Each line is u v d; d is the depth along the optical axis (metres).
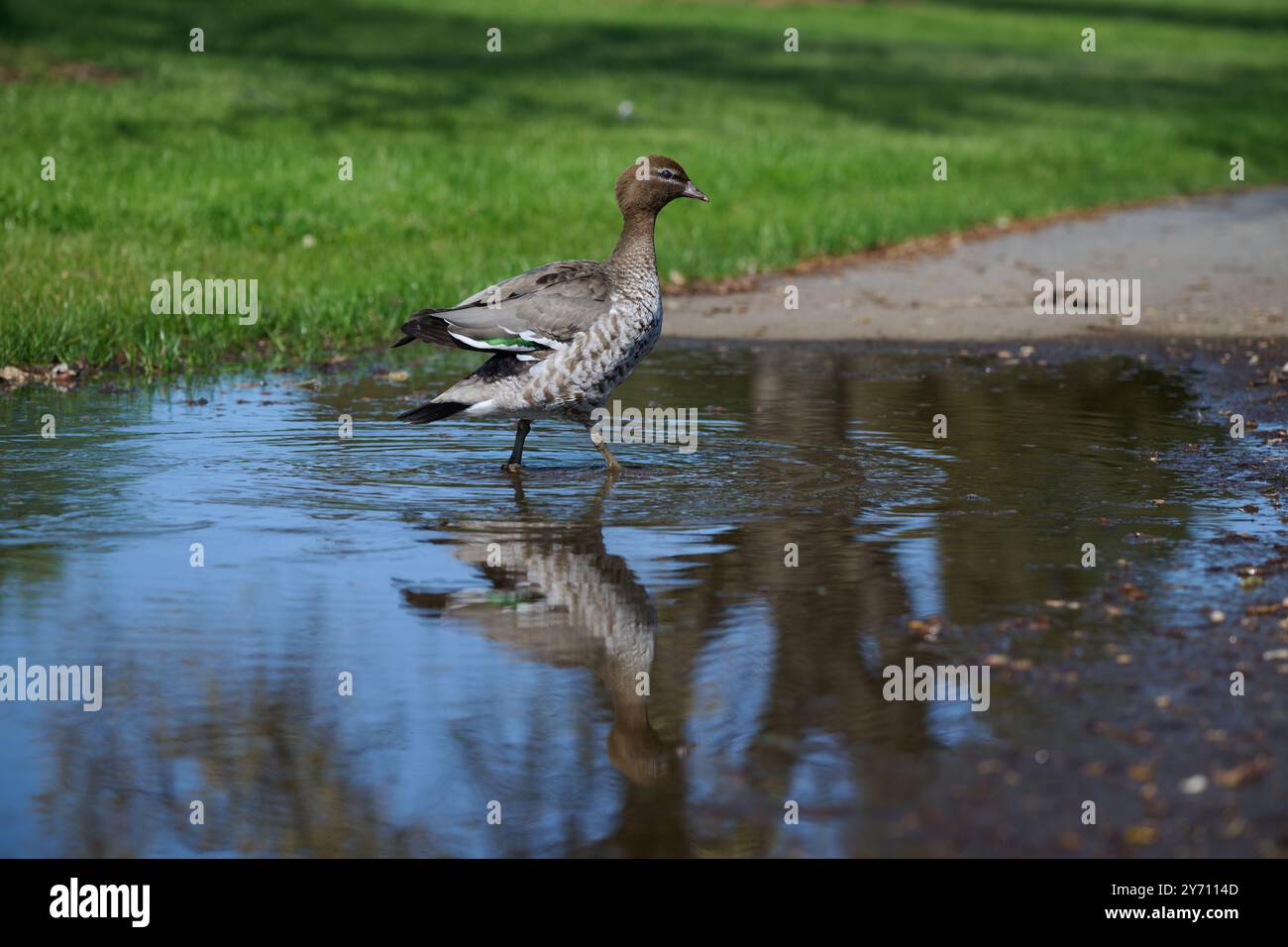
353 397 10.23
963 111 32.91
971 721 4.75
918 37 48.62
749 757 4.54
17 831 4.17
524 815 4.25
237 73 28.41
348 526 6.96
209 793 4.37
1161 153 28.70
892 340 12.77
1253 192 25.27
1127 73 42.88
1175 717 4.74
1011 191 22.84
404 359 11.95
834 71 38.31
